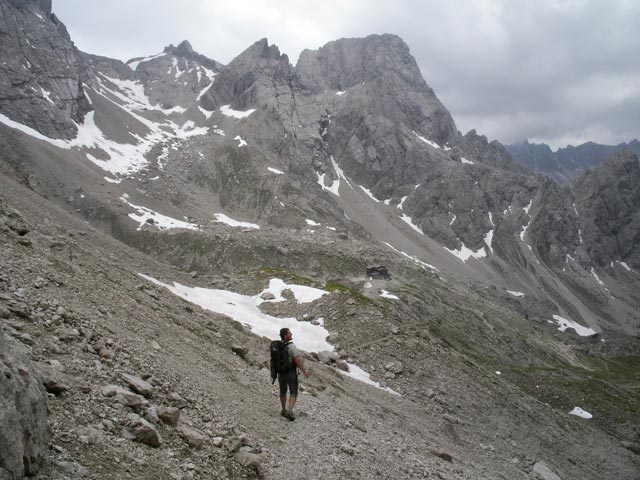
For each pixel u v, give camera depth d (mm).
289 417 19203
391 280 154500
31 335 14117
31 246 24875
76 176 179000
